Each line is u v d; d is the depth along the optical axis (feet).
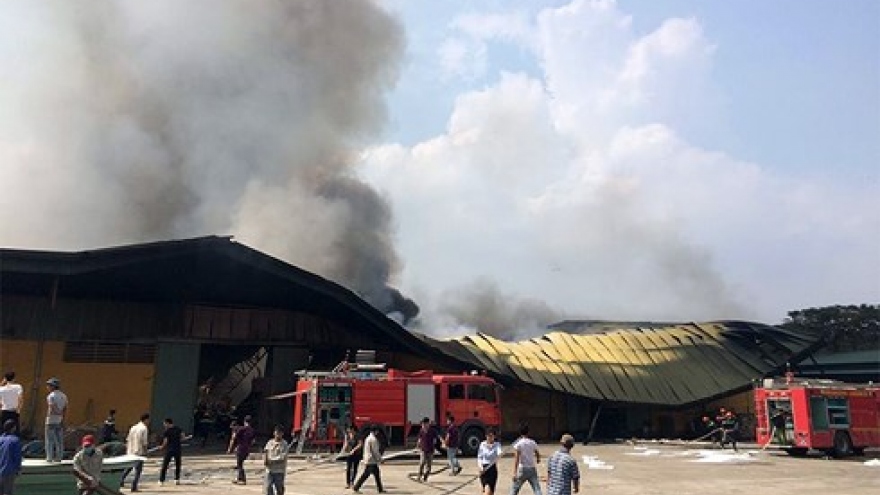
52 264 80.89
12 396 41.88
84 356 91.66
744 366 142.20
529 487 54.19
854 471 68.95
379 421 78.23
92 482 33.27
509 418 124.26
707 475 64.59
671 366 138.00
